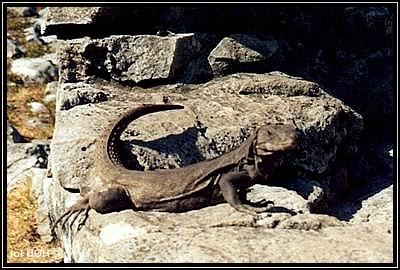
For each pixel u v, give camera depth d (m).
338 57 17.03
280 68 15.89
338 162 14.26
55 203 12.73
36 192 15.23
